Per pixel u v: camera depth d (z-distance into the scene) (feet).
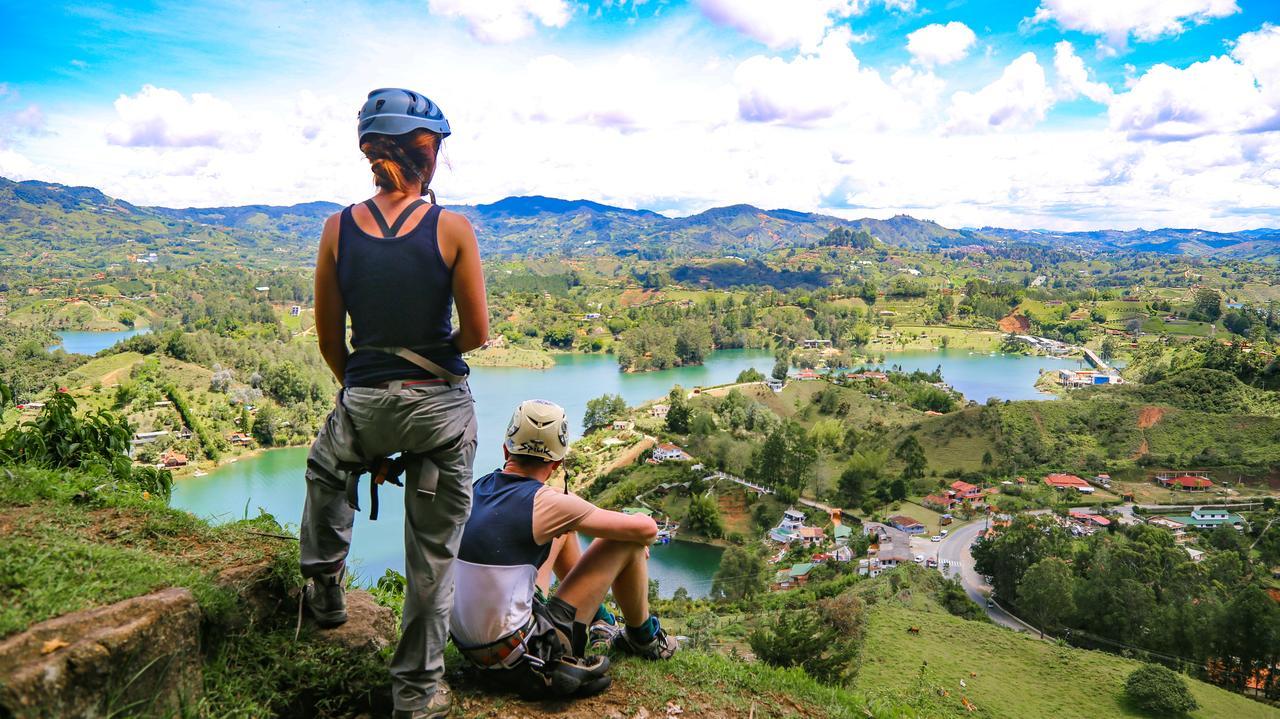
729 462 362.53
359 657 10.91
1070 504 339.98
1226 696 144.66
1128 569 217.77
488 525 10.93
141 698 7.71
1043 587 209.77
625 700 11.64
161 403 372.38
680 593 219.20
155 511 13.29
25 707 6.44
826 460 390.01
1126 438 424.87
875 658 142.20
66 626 7.41
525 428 11.38
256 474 314.96
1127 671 144.56
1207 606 192.65
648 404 479.00
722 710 12.16
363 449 9.09
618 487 330.75
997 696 129.59
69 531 11.36
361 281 8.64
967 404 517.96
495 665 10.80
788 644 59.26
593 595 11.49
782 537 290.35
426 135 9.14
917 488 359.05
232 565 11.18
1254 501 340.59
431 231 8.73
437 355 8.97
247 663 9.92
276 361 475.72
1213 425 420.36
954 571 258.16
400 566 184.03
